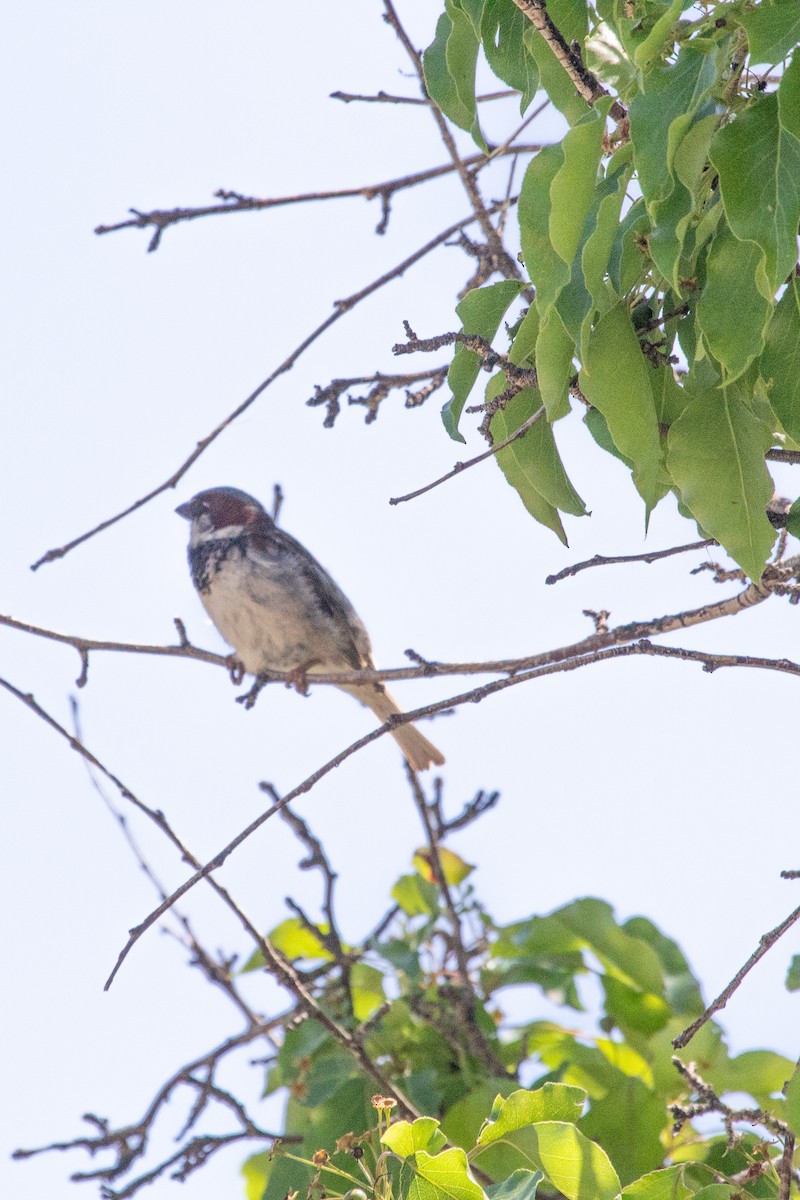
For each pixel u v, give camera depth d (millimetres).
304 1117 8773
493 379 6016
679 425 5348
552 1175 5625
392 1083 8430
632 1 5152
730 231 4668
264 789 8953
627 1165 7645
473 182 8398
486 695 6465
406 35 8609
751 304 4586
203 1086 8430
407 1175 5430
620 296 5070
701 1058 8148
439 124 8391
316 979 9273
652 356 5418
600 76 5355
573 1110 5637
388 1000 9211
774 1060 8055
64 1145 8555
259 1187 9211
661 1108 7766
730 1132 6211
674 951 9258
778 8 4184
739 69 4727
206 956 9508
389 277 8469
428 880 9781
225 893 8031
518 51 5887
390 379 8469
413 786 9359
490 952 9555
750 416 5324
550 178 4969
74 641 8664
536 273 4953
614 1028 9070
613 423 5008
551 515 6027
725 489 5289
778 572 6035
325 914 9070
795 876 5648
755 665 6102
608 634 6578
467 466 5473
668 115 4531
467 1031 8734
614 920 9078
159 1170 8250
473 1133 8102
